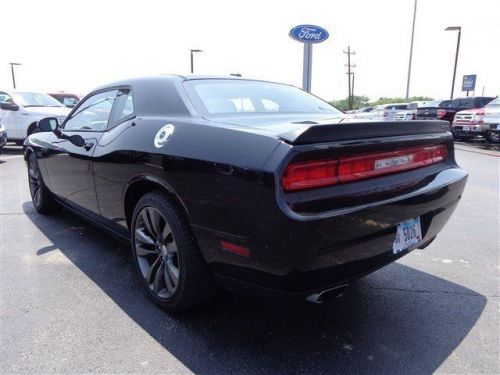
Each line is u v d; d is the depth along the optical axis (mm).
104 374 2029
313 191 1856
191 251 2305
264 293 2027
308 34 14477
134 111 2898
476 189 6582
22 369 2057
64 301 2736
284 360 2141
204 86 2840
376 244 2082
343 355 2184
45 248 3680
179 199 2264
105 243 3805
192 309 2641
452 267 3346
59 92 14469
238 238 1975
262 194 1827
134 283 3000
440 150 2658
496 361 2137
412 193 2219
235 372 2051
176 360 2139
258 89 3105
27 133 9984
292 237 1775
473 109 15477
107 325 2453
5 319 2508
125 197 2816
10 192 5949
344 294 2869
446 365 2105
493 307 2691
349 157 1959
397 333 2391
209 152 2102
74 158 3443
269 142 1892
